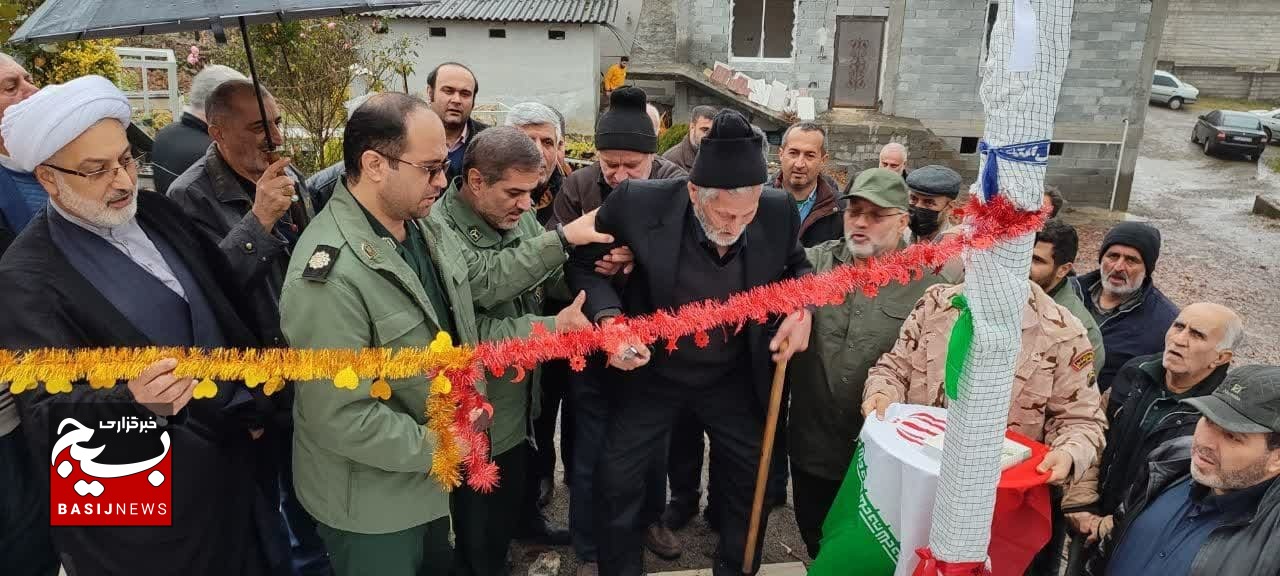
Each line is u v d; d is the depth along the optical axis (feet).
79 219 6.53
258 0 6.27
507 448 9.21
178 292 7.07
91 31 6.40
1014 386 7.86
